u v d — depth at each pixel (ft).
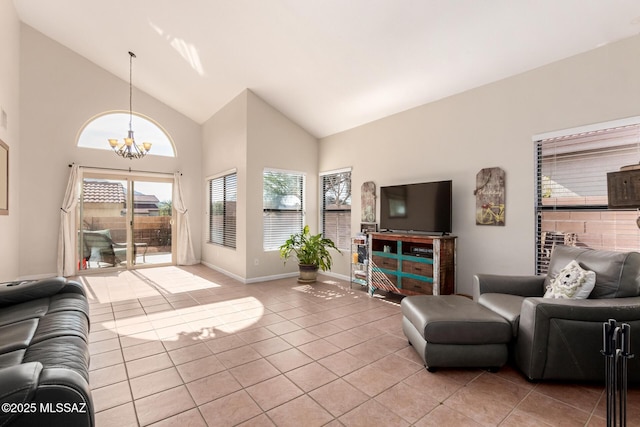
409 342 8.81
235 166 17.38
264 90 15.93
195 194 22.12
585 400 6.25
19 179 16.24
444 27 9.36
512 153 10.77
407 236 12.59
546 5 8.00
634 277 6.98
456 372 7.36
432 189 12.51
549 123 9.91
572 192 9.62
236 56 13.64
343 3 9.44
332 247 17.34
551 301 6.79
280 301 13.07
